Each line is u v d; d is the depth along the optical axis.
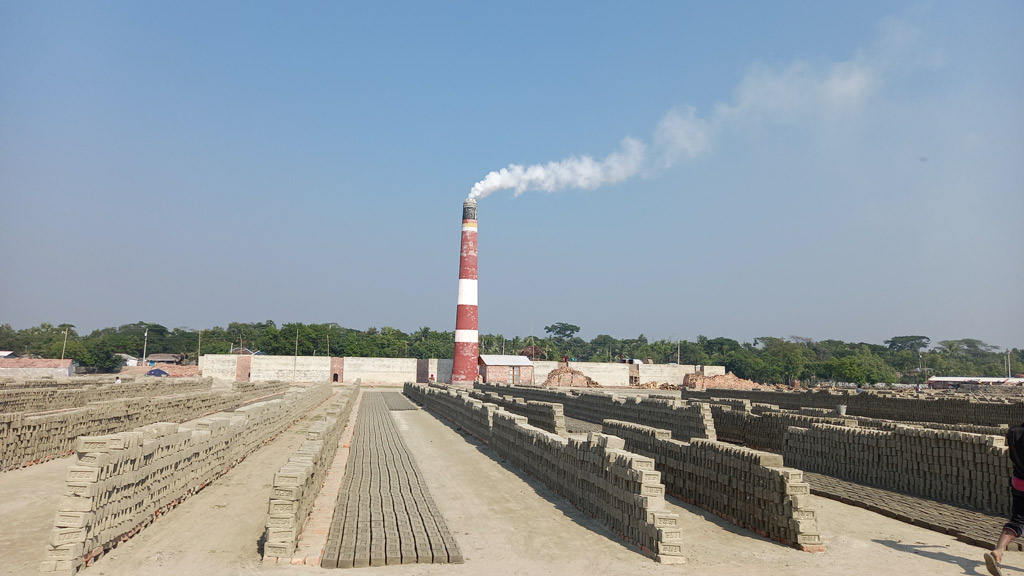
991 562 10.12
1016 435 10.30
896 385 126.44
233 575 10.33
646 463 12.52
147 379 49.75
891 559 11.65
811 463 21.52
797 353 135.12
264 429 26.72
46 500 15.65
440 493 17.38
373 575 10.34
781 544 12.59
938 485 16.62
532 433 20.23
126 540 12.14
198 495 16.50
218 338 150.12
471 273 77.00
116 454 11.55
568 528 13.69
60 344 112.81
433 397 47.44
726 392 56.03
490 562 11.20
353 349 116.00
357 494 16.45
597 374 97.19
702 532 13.50
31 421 20.47
